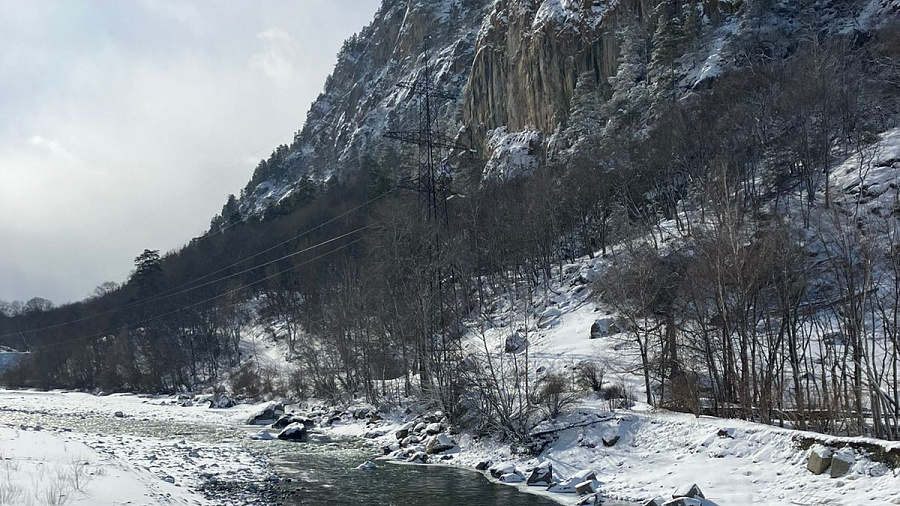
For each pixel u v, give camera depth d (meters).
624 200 84.31
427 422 44.97
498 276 86.44
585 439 34.53
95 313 152.75
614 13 146.25
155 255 144.62
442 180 73.81
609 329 58.69
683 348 44.00
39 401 84.69
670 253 54.91
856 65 90.19
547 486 30.19
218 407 73.00
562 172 100.69
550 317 67.50
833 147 79.38
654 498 25.59
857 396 32.03
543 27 155.00
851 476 24.00
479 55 178.62
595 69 144.25
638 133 103.06
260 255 134.50
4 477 18.77
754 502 24.88
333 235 115.38
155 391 98.19
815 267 48.94
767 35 113.50
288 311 111.50
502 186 108.81
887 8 109.69
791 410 34.47
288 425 49.88
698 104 96.94
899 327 41.72
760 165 79.31
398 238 68.31
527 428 37.66
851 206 65.19
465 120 182.00
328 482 30.95
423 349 51.78
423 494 28.64
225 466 33.31
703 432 31.02
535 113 154.12
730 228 41.41
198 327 110.12
